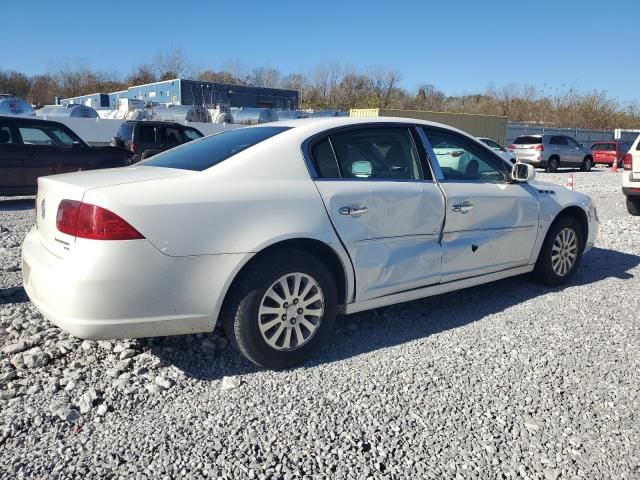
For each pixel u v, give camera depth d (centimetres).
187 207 299
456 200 414
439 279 410
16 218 888
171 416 285
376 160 385
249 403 299
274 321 329
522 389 319
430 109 6147
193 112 3284
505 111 6097
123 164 1190
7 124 1049
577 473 247
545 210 489
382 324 417
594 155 3039
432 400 305
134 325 293
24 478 235
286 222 324
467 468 248
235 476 240
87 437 265
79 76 7800
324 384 321
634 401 308
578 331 407
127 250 283
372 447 262
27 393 304
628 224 905
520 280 539
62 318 288
